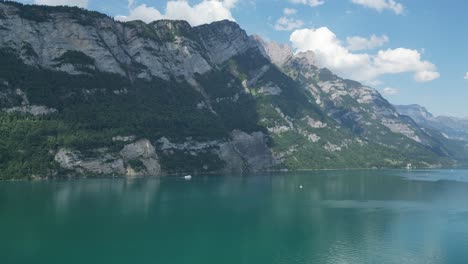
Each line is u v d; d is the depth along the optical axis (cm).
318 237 14750
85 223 16350
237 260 12262
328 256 12638
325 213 19012
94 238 14312
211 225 16450
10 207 18888
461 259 12369
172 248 13338
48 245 13450
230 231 15500
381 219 17712
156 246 13525
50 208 18888
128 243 13800
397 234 15162
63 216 17438
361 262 12131
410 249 13325
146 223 16600
